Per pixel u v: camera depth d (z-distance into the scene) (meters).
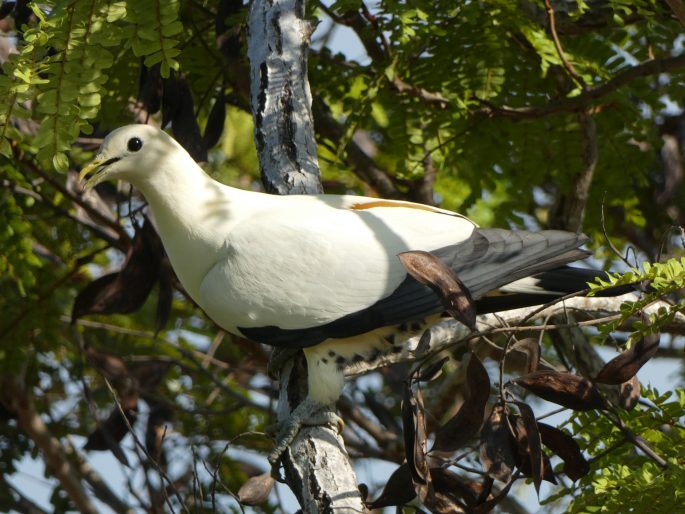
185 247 8.59
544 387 7.37
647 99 11.40
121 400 11.81
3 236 10.59
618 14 10.81
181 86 10.03
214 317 8.55
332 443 8.02
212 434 13.18
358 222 8.41
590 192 11.91
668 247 13.36
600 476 7.78
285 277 8.22
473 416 7.31
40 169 11.39
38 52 7.50
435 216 8.59
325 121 12.36
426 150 11.60
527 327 7.13
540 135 11.28
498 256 8.21
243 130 13.88
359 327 8.21
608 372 7.61
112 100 10.73
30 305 11.67
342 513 7.39
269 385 13.55
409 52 10.56
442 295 6.63
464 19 10.96
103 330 13.52
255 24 9.60
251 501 8.09
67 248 12.72
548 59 10.47
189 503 11.84
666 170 12.66
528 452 7.37
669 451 8.05
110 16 7.49
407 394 7.10
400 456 12.27
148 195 8.70
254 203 8.70
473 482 7.72
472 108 11.16
